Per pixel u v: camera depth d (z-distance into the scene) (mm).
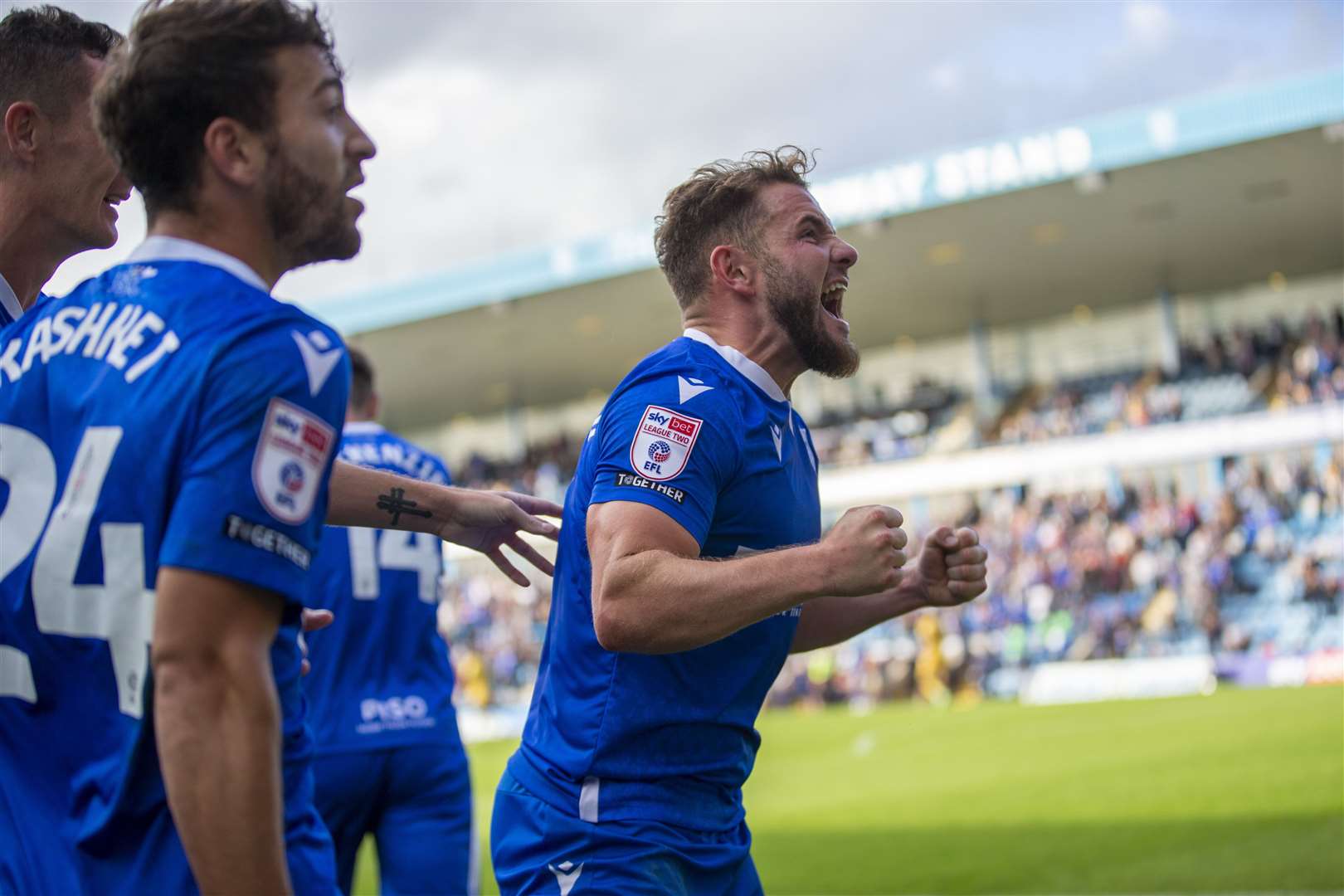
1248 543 19453
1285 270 24922
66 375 1676
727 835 2492
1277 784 8016
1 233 2162
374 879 7625
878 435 26578
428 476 4395
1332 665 15578
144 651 1568
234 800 1472
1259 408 21953
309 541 1587
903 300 25891
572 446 31703
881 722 15773
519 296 25391
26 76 2125
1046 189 20984
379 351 28594
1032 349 27594
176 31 1628
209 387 1543
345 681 3967
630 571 2139
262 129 1653
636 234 24344
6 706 1660
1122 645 18203
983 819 8188
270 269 1725
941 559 2746
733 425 2369
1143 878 5926
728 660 2416
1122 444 21922
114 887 1604
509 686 22969
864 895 6242
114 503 1577
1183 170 20469
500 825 2482
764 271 2545
